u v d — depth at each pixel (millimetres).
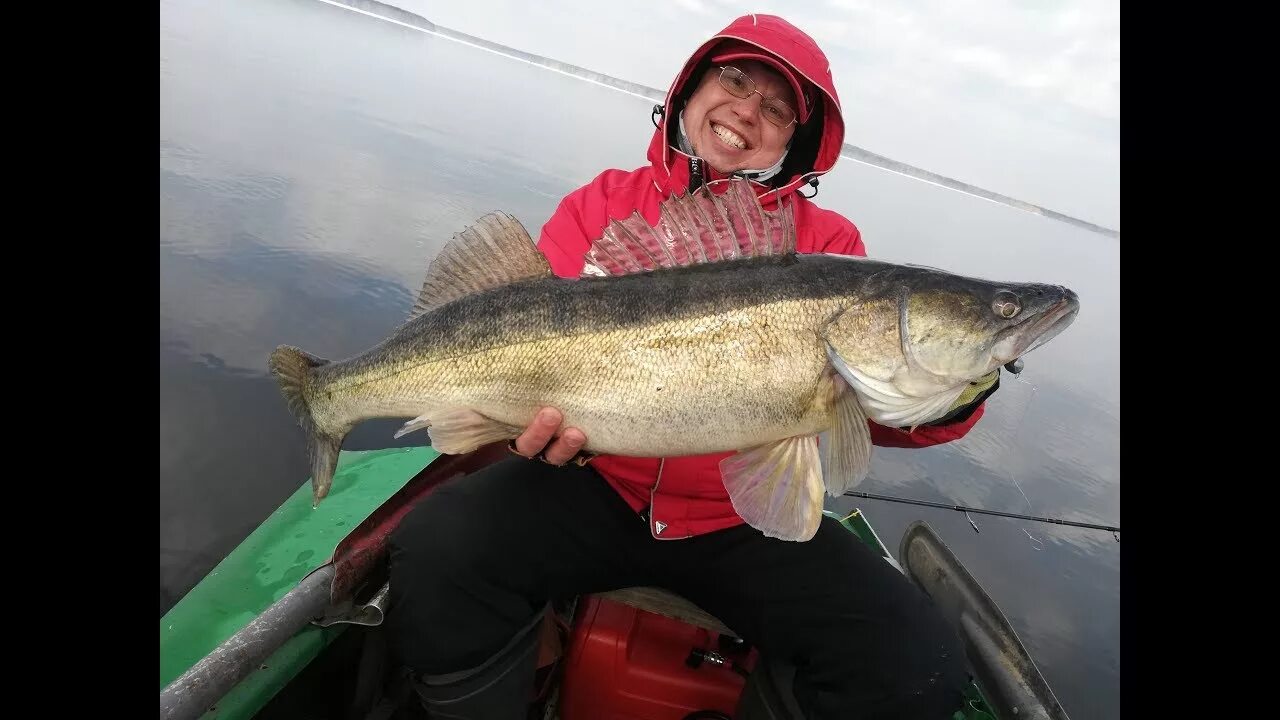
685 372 651
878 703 648
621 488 743
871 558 719
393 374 705
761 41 831
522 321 673
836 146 895
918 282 672
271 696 627
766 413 658
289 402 771
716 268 680
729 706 751
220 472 1336
